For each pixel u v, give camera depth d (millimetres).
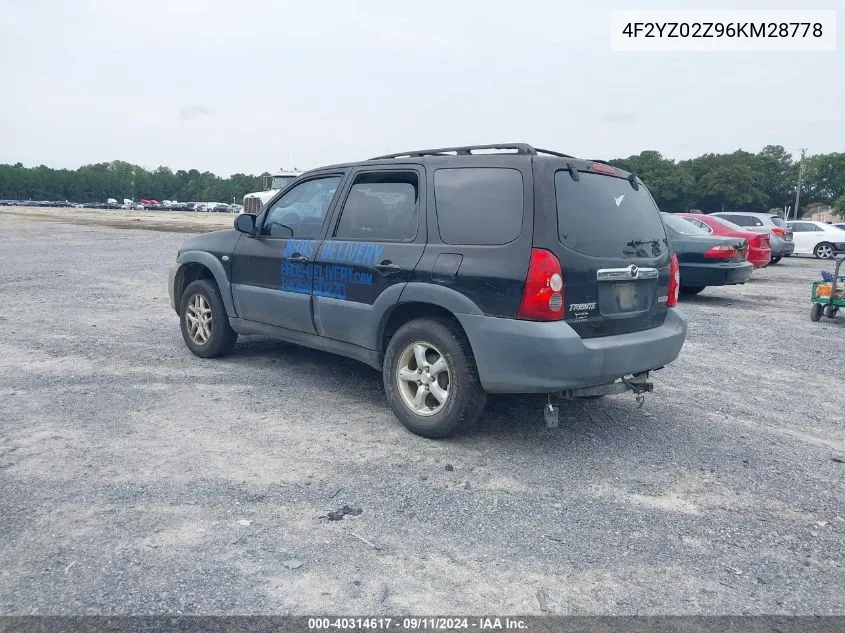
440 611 2744
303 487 3826
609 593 2908
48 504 3531
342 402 5379
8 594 2760
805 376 6699
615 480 4062
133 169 191375
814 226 26078
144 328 8109
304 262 5406
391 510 3584
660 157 101188
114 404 5191
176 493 3699
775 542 3385
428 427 4535
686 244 11750
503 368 4145
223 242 6328
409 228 4746
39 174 148625
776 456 4539
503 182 4293
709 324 9500
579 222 4258
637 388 4562
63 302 9891
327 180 5527
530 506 3684
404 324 4676
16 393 5410
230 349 6598
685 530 3480
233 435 4594
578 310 4176
